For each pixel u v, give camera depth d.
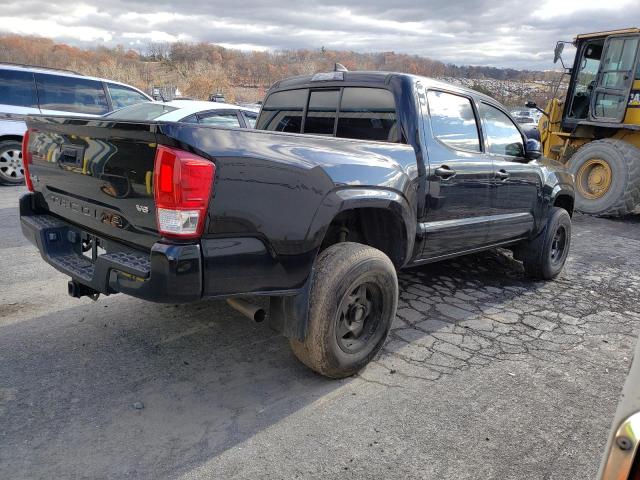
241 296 2.61
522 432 2.70
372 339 3.23
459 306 4.54
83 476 2.25
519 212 4.80
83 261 3.07
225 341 3.60
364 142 3.26
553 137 10.62
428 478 2.33
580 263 6.25
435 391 3.07
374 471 2.36
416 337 3.84
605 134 9.90
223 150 2.40
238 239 2.51
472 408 2.90
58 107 9.55
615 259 6.52
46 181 3.27
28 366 3.15
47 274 4.80
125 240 2.73
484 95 4.50
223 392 2.96
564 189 5.46
